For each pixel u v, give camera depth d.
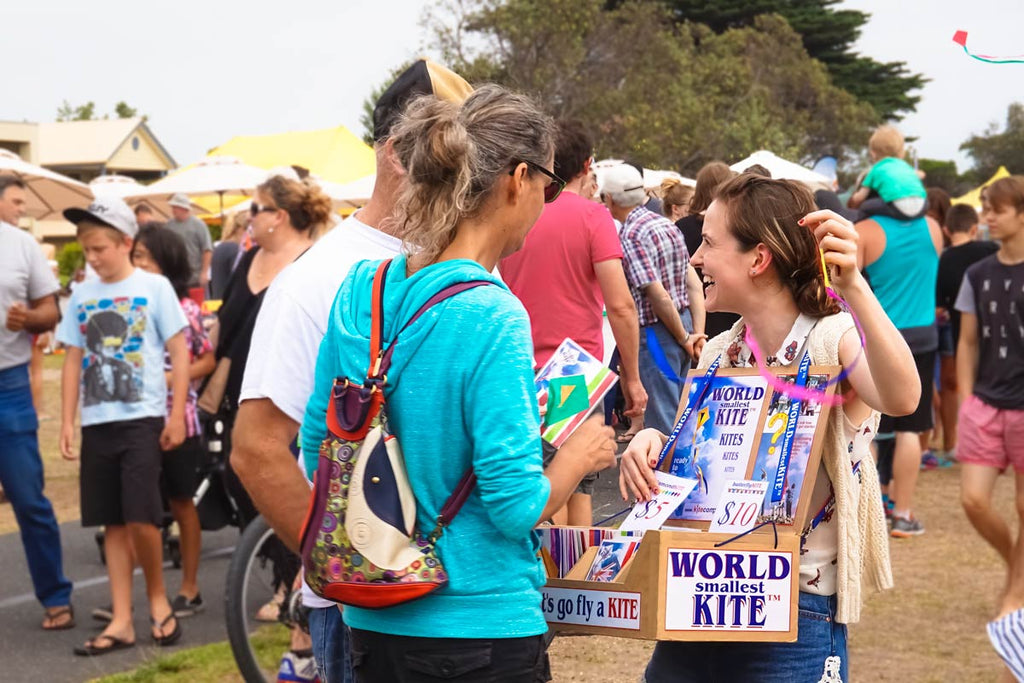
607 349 4.77
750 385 2.37
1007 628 2.09
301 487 2.58
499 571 2.00
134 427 5.20
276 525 2.60
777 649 2.31
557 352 2.21
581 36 35.22
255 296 5.27
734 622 2.17
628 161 6.02
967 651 4.89
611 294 4.54
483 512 1.99
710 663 2.41
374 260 2.24
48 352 21.92
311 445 2.20
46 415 13.56
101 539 7.02
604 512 3.28
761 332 2.39
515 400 1.95
